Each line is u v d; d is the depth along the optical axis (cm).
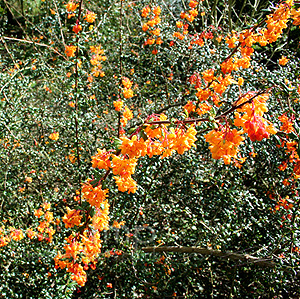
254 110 124
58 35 539
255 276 288
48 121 346
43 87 434
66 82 378
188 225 311
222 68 233
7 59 534
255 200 293
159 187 332
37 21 643
